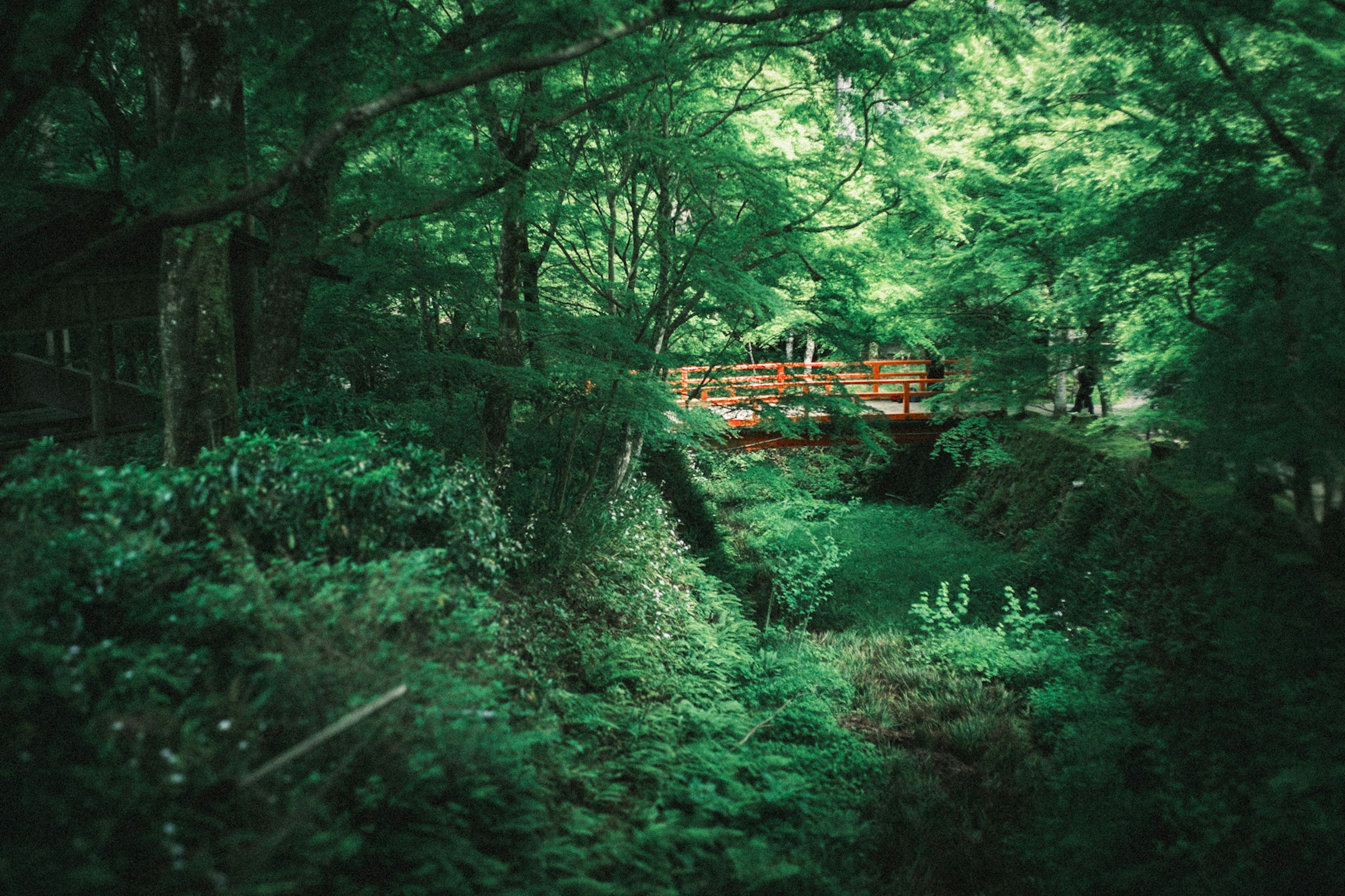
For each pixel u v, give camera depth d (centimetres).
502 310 983
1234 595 841
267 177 450
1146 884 607
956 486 1984
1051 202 1384
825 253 1186
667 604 914
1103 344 1220
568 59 473
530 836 432
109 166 1156
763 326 1217
